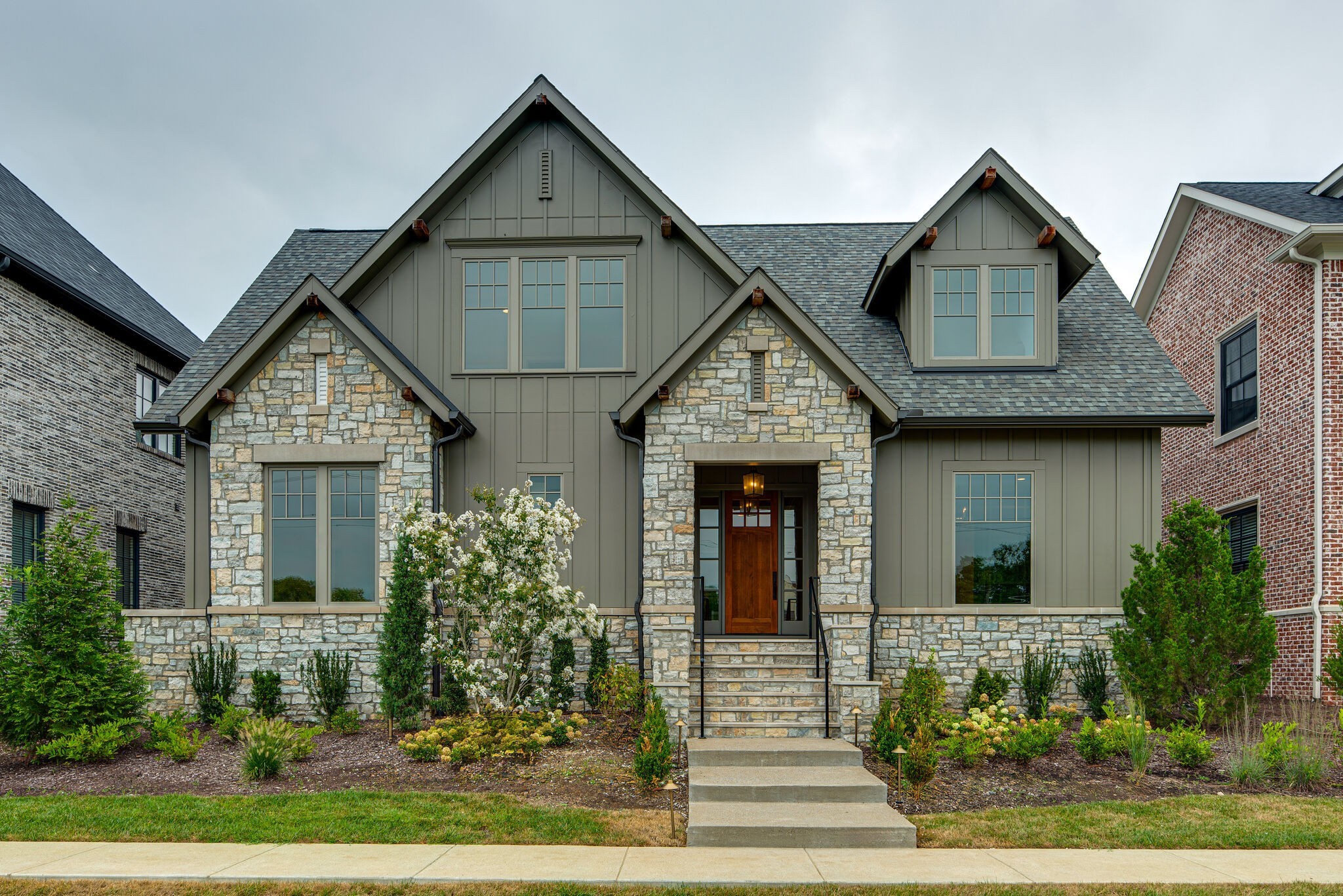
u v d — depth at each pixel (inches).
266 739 409.1
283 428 540.4
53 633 453.4
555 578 466.3
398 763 427.5
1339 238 587.2
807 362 528.1
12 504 638.5
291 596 536.7
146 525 814.5
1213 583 477.1
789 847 330.6
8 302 636.7
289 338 544.7
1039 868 303.4
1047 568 563.8
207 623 536.4
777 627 600.1
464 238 592.1
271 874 290.4
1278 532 641.0
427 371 586.6
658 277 588.1
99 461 743.1
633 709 492.1
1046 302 590.6
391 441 540.1
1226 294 727.7
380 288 592.4
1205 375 764.0
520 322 589.9
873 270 703.1
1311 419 605.9
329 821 343.0
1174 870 300.2
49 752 430.3
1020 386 575.8
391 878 287.1
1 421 625.3
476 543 473.7
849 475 521.7
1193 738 416.5
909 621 552.1
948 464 570.3
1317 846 327.0
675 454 524.7
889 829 332.5
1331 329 595.2
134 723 462.3
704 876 293.3
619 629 553.3
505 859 307.9
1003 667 548.4
